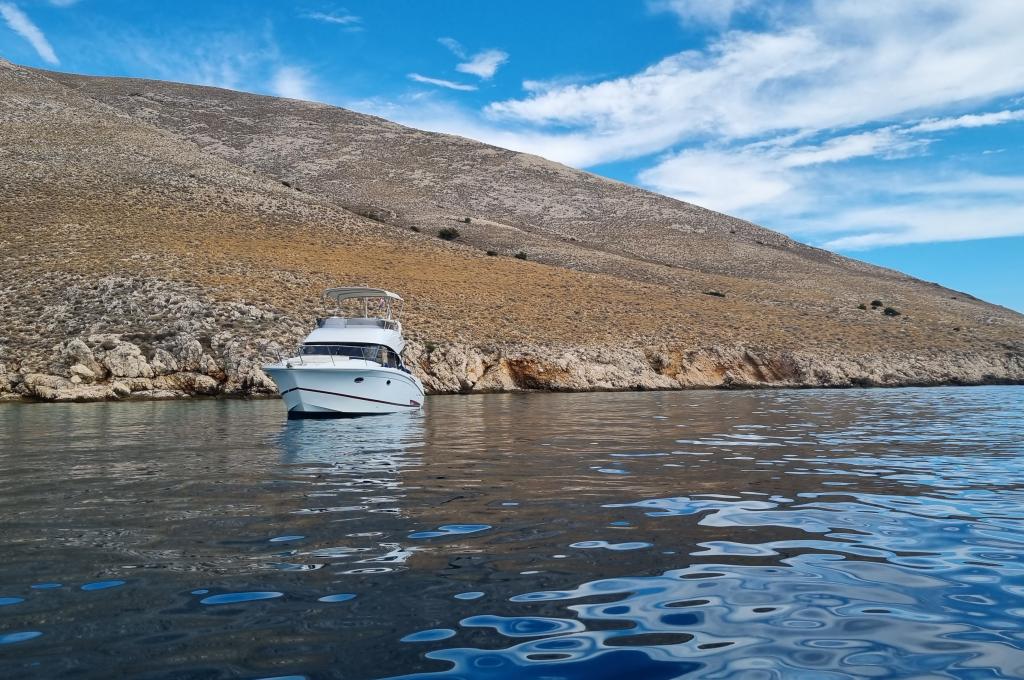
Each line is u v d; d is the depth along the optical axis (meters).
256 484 11.02
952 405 34.03
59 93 112.00
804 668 4.46
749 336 68.44
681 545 7.33
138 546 7.20
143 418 26.16
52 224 63.28
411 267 73.31
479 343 54.34
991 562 6.78
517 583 6.06
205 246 64.56
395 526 8.12
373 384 26.95
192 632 4.91
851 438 18.28
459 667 4.41
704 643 4.84
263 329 47.38
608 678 4.29
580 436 18.88
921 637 4.96
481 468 12.80
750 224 153.12
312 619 5.19
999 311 108.88
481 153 173.12
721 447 16.19
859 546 7.34
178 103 175.75
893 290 109.56
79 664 4.38
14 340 43.03
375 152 163.50
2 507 9.20
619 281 84.50
